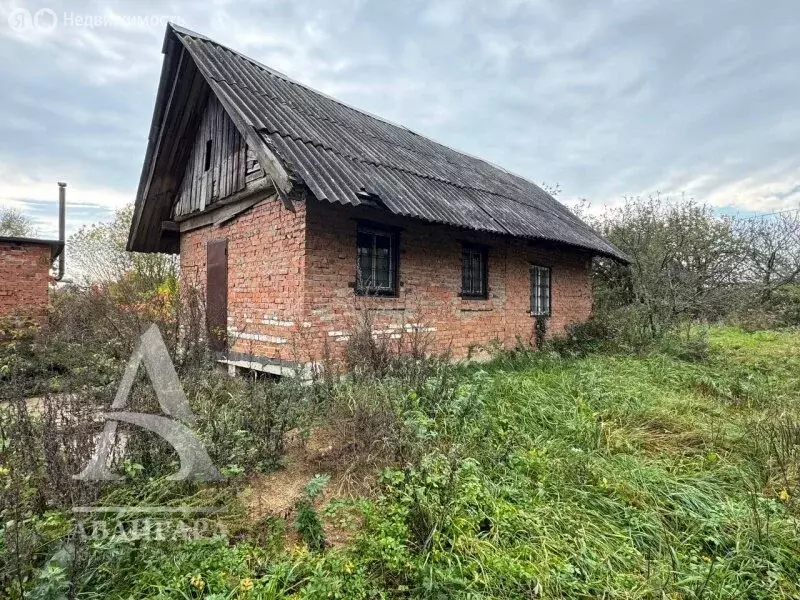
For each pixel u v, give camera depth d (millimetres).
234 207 7137
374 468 3414
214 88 6109
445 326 7574
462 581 2348
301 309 5695
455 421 4176
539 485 3400
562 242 8844
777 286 15531
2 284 9430
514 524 2867
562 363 7609
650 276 11906
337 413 4051
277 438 3553
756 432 4492
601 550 2771
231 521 2734
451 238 7727
